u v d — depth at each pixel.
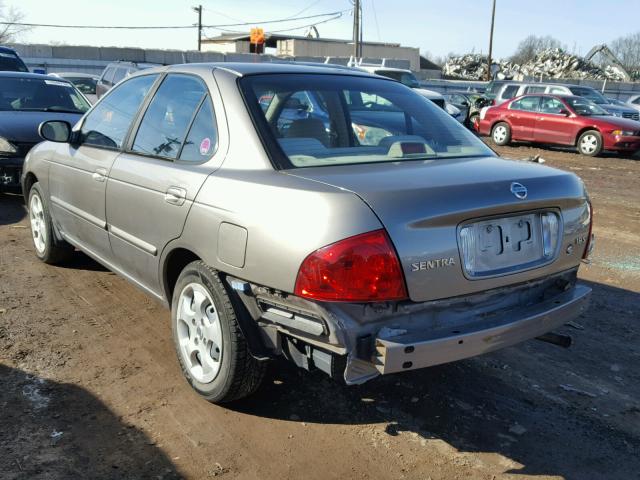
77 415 3.22
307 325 2.68
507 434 3.21
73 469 2.80
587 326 4.63
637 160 15.05
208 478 2.78
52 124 4.66
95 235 4.39
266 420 3.25
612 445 3.15
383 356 2.57
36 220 5.59
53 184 5.01
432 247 2.63
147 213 3.60
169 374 3.68
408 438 3.14
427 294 2.65
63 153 4.84
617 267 6.14
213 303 3.14
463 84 36.28
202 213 3.11
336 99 3.53
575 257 3.27
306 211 2.63
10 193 8.41
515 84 20.89
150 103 3.99
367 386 3.63
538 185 3.02
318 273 2.55
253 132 3.13
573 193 3.17
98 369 3.71
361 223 2.53
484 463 2.96
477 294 2.85
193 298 3.39
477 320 2.88
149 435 3.08
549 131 16.34
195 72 3.68
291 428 3.19
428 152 3.39
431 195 2.68
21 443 2.97
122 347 4.00
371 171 2.92
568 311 3.15
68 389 3.47
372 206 2.57
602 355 4.16
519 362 4.02
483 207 2.74
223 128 3.27
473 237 2.78
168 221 3.39
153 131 3.84
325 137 3.27
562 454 3.05
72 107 9.07
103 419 3.20
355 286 2.53
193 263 3.26
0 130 7.56
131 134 4.04
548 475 2.89
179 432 3.11
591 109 16.23
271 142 3.09
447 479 2.84
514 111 17.28
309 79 3.58
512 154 15.69
